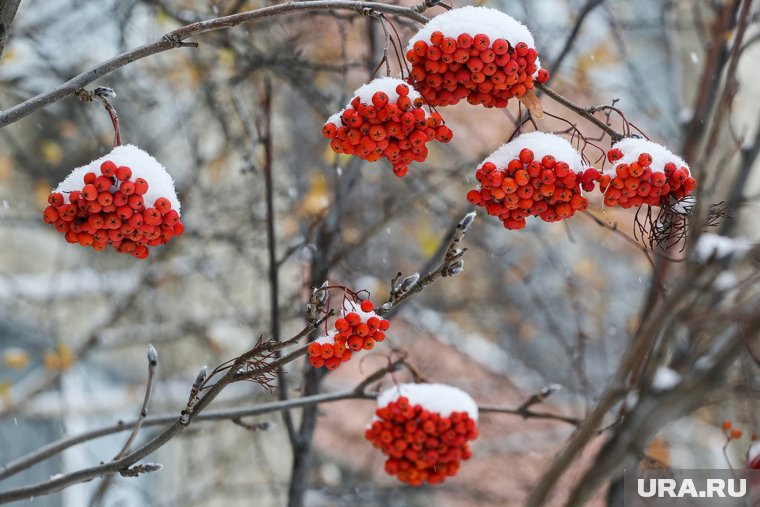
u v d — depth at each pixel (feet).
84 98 9.79
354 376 36.40
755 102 30.35
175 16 20.33
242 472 34.99
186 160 30.76
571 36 17.40
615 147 9.69
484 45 8.84
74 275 32.48
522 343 37.50
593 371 36.88
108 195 8.93
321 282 17.16
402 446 12.17
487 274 36.42
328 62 24.20
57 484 11.48
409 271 33.65
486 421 26.81
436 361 31.71
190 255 30.94
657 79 29.86
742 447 24.99
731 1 17.84
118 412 33.47
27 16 25.13
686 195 9.55
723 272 9.70
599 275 37.76
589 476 9.28
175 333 30.40
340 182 17.75
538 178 9.24
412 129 9.12
